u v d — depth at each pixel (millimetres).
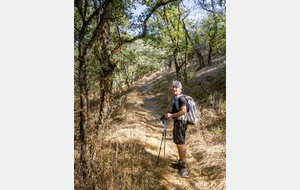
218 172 2883
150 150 3885
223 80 7430
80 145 2496
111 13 5004
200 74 12328
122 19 5605
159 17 9406
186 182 2873
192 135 4664
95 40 2559
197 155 3740
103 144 2967
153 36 7930
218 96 6270
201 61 16641
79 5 3924
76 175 2311
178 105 3141
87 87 2764
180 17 9305
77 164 2453
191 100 3250
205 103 6422
